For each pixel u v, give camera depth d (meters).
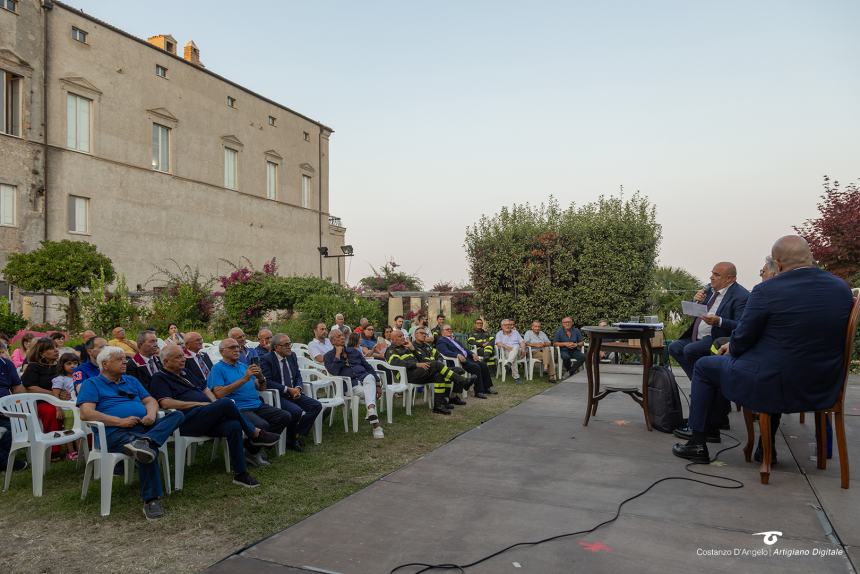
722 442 5.98
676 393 6.54
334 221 38.38
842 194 14.34
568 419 7.32
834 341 4.27
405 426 7.15
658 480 4.71
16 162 19.36
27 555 3.54
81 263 16.45
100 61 22.12
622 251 13.41
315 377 8.14
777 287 4.35
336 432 6.86
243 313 17.34
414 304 19.36
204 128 27.09
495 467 5.17
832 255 13.95
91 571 3.30
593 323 13.48
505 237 14.18
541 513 4.02
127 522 4.04
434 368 8.02
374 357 9.77
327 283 18.34
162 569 3.30
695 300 6.73
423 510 4.11
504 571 3.15
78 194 21.20
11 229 19.16
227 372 5.71
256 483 4.78
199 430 4.81
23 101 19.62
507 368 12.64
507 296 14.20
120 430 4.45
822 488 4.42
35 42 19.95
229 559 3.38
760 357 4.47
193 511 4.22
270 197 32.06
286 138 33.09
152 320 15.93
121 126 22.91
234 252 28.78
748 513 3.95
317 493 4.56
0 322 14.57
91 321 15.42
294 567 3.25
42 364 6.10
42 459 4.70
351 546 3.51
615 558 3.29
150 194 24.14
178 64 25.67
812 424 6.75
